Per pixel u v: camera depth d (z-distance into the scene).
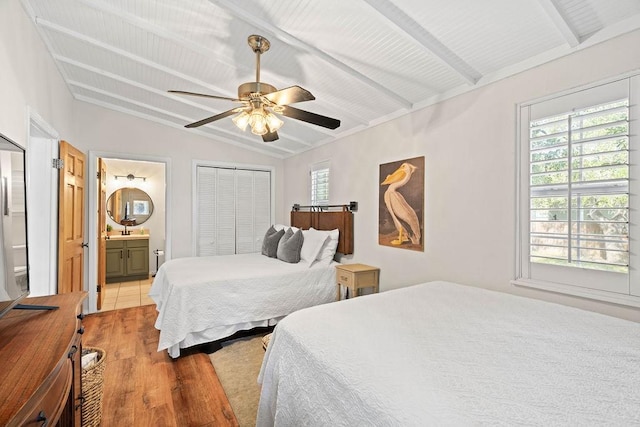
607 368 1.12
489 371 1.10
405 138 3.04
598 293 1.78
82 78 3.39
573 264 1.88
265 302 3.10
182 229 4.64
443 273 2.67
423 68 2.35
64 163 2.94
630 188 1.66
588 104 1.82
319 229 4.24
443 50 2.10
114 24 2.37
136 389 2.26
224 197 5.00
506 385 1.01
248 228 5.21
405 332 1.44
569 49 1.88
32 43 2.30
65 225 2.97
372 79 2.59
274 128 2.36
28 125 2.17
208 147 4.85
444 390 0.99
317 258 3.74
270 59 2.52
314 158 4.58
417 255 2.91
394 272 3.17
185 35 2.33
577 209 1.86
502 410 0.89
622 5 1.59
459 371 1.10
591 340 1.35
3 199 1.23
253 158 5.23
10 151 1.31
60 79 3.16
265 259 3.96
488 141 2.33
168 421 1.93
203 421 1.93
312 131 4.05
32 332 1.12
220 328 2.90
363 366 1.14
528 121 2.10
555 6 1.60
